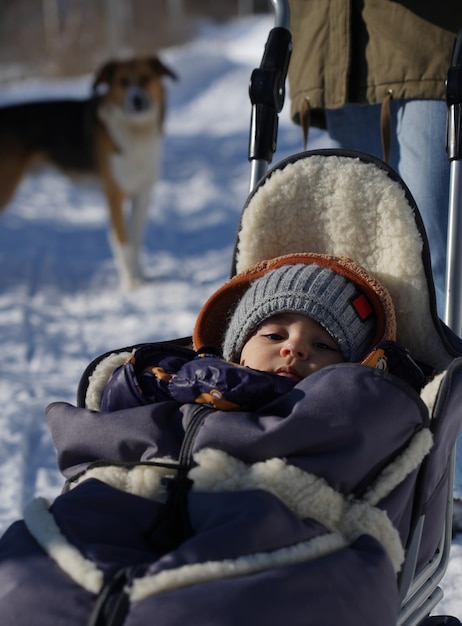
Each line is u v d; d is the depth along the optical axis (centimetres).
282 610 123
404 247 202
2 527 262
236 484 148
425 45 239
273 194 214
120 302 597
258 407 173
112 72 705
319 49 258
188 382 171
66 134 741
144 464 154
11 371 442
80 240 823
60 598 124
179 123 1547
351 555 137
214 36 2697
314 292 195
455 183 204
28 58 2366
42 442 346
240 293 217
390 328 197
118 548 135
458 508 253
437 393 165
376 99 249
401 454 156
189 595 121
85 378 195
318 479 148
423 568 175
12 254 745
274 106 225
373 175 208
